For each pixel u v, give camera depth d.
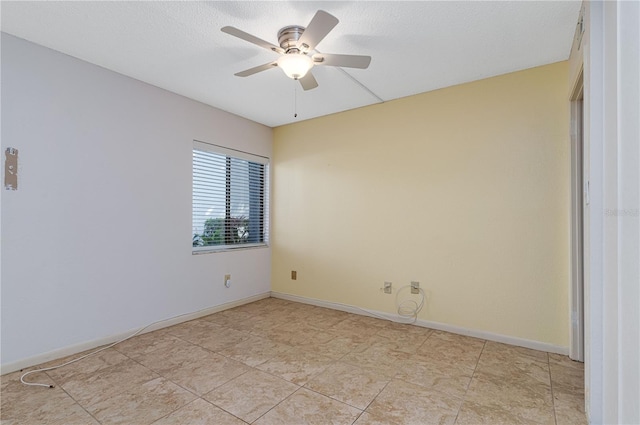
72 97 2.47
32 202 2.28
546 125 2.57
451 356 2.45
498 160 2.76
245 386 2.01
